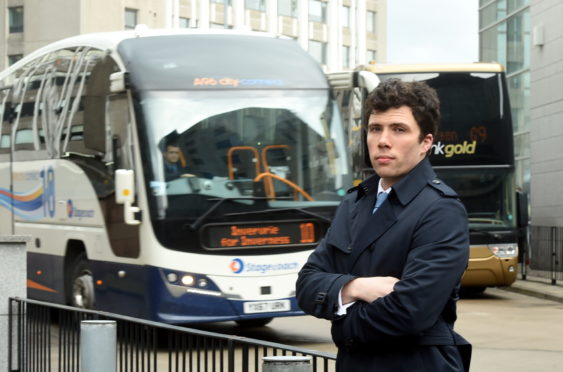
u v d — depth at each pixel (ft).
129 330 20.47
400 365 11.02
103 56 41.01
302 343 41.22
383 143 11.35
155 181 37.81
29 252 47.80
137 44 39.70
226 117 39.11
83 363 19.99
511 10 98.43
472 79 61.16
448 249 10.96
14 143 49.90
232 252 38.27
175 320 37.50
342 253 11.57
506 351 39.86
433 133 11.53
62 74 45.37
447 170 60.75
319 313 11.36
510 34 98.89
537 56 87.45
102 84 40.86
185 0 217.15
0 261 30.60
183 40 40.09
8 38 185.57
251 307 38.29
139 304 38.29
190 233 37.91
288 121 40.01
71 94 44.06
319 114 40.65
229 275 38.14
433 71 61.00
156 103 38.34
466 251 11.08
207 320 37.86
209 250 38.01
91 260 41.73
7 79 51.62
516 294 65.98
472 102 61.11
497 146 61.05
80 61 43.52
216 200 38.32
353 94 58.75
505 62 100.12
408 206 11.23
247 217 38.60
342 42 261.03
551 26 84.94
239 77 39.78
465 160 60.85
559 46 83.61
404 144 11.34
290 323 48.16
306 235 39.40
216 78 39.45
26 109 48.93
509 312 54.65
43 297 46.37
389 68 61.21
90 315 22.80
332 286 11.24
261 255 38.63
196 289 37.78
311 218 39.55
